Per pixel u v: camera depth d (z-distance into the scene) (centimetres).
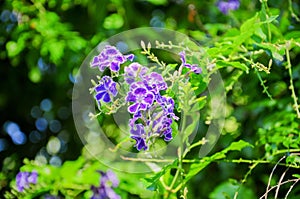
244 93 77
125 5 89
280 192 74
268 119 72
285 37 66
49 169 79
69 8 95
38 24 87
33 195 78
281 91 75
